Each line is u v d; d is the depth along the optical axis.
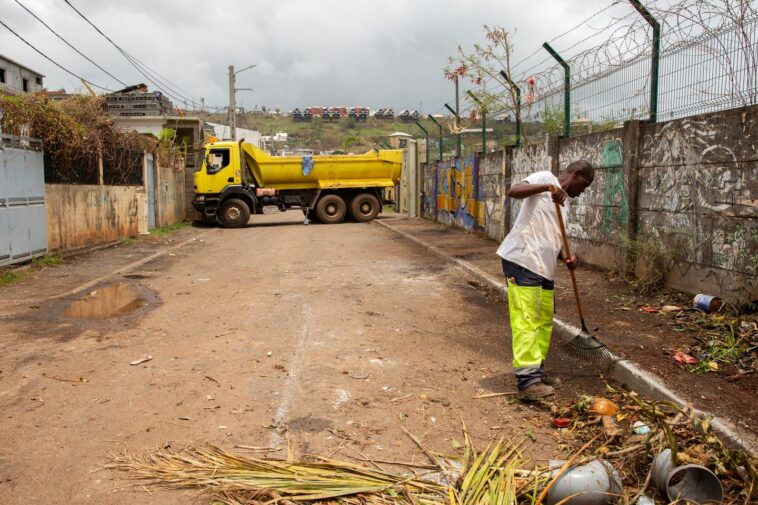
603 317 6.47
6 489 3.21
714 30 6.53
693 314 6.36
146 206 17.30
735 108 6.27
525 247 4.47
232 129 36.53
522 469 3.37
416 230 17.78
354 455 3.60
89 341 6.03
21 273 9.97
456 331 6.46
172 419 4.11
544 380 4.71
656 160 7.77
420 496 3.09
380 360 5.42
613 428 3.83
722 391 4.29
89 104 14.35
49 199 11.70
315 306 7.64
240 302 7.91
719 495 2.99
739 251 6.24
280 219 26.47
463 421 4.12
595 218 9.45
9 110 10.37
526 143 12.34
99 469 3.42
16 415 4.17
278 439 3.81
